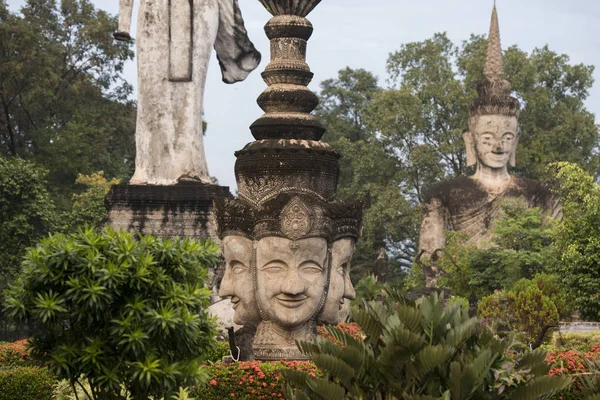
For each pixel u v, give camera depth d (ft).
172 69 84.94
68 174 168.96
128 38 83.92
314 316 47.80
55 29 175.42
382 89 196.03
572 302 95.40
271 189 47.47
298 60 50.85
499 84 147.23
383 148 178.81
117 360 36.47
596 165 173.68
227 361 48.01
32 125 172.55
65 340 36.83
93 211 134.92
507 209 128.88
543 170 169.17
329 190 48.21
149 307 35.99
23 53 160.97
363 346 32.65
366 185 172.55
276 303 46.98
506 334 38.42
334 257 48.21
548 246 116.98
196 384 37.68
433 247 145.28
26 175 118.01
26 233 116.88
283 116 49.29
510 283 111.34
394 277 185.16
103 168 173.68
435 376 31.55
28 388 45.93
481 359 30.71
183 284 37.09
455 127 177.17
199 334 37.55
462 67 181.88
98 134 172.14
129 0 84.17
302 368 43.19
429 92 175.22
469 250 125.90
